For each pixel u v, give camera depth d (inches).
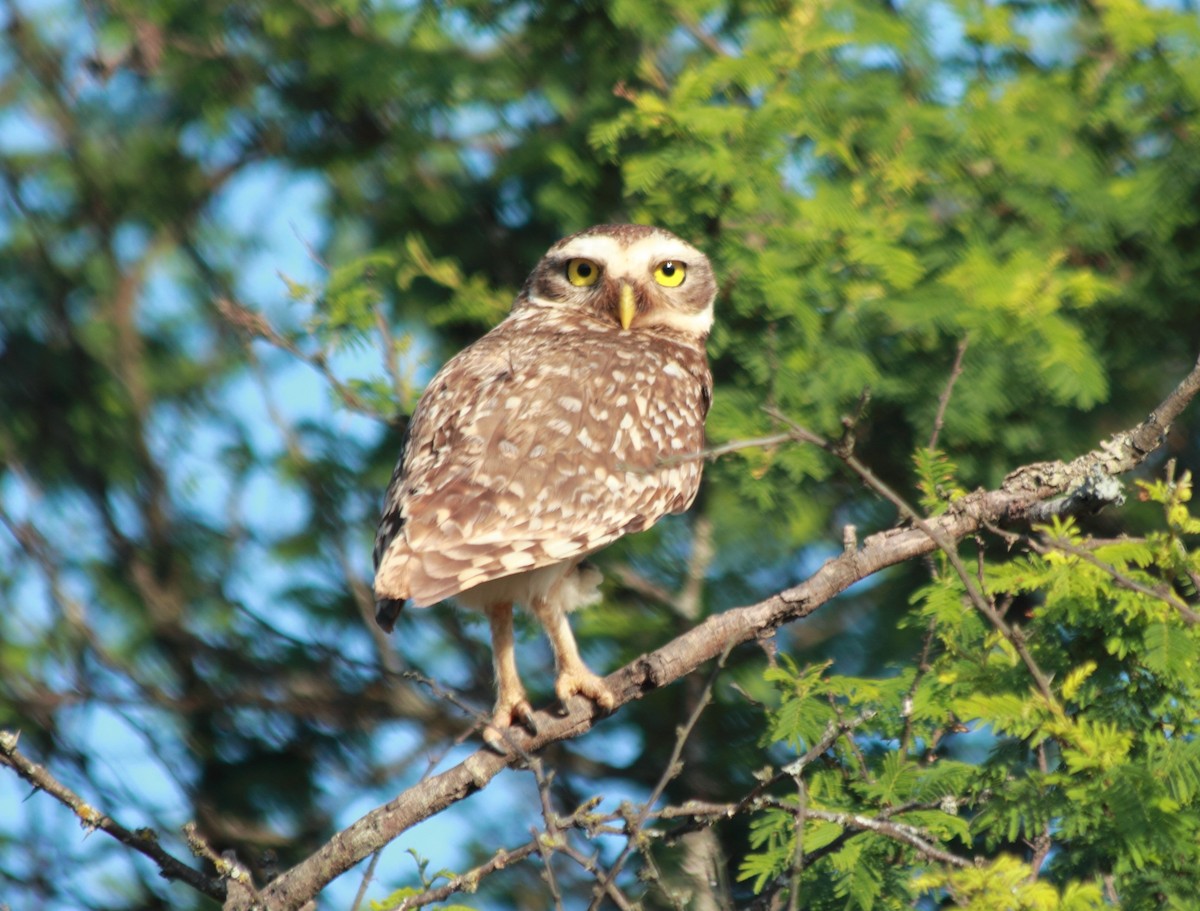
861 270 475.8
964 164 497.0
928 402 472.4
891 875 312.0
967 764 318.7
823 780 328.2
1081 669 299.6
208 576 648.4
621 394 389.1
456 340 582.2
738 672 517.7
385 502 377.7
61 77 697.0
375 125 617.3
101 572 645.9
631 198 526.0
